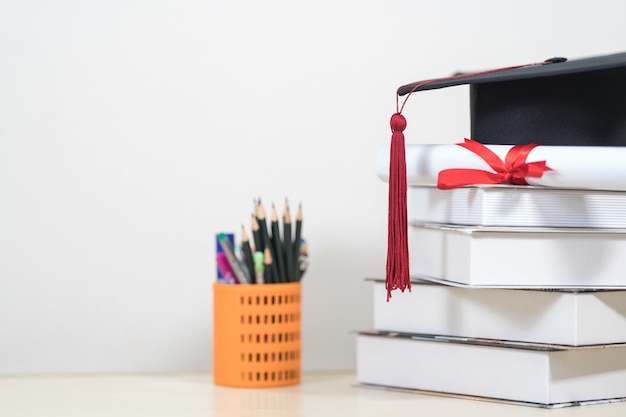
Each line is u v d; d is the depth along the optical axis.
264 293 1.48
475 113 1.36
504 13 1.80
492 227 1.22
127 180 1.73
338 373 1.70
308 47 1.76
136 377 1.62
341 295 1.76
